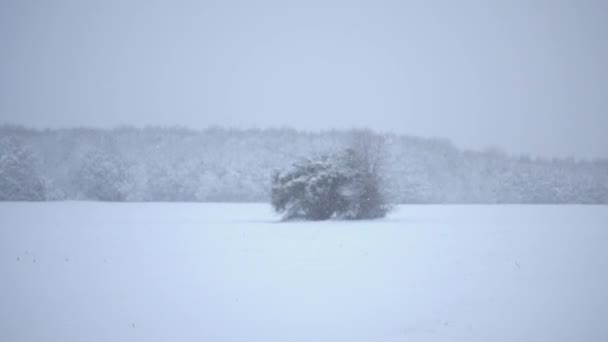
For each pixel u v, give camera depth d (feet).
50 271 64.08
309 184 161.17
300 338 38.11
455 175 387.14
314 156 171.22
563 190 376.89
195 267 66.08
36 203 297.94
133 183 343.05
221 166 366.84
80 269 65.31
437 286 54.08
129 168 352.08
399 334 38.88
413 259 72.18
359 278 58.39
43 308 46.60
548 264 67.51
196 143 413.18
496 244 89.97
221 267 65.98
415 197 353.31
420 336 38.40
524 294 50.49
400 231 116.78
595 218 165.89
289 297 49.67
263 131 421.18
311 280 57.36
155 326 41.19
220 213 202.90
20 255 78.02
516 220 156.46
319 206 163.32
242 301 48.24
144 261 71.46
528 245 88.38
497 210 228.22
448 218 168.04
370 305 46.65
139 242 94.84
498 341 37.27
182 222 150.51
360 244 90.53
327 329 40.04
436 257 74.18
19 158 320.91
